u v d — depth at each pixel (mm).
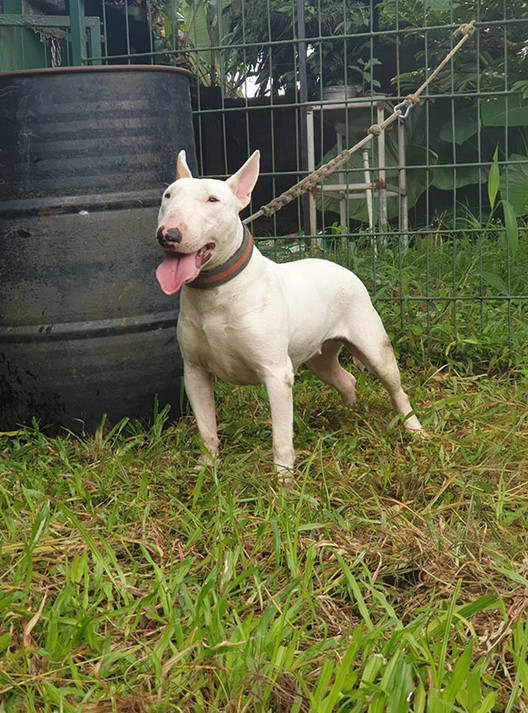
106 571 1556
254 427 2379
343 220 4441
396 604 1557
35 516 1774
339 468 2092
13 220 2312
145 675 1295
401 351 2967
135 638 1415
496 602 1451
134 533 1785
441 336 2969
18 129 2279
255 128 5199
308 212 4051
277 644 1321
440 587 1576
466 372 2848
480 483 1986
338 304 2268
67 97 2266
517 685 1232
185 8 5402
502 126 4898
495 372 2871
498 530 1796
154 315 2396
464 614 1427
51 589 1551
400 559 1663
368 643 1324
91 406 2387
